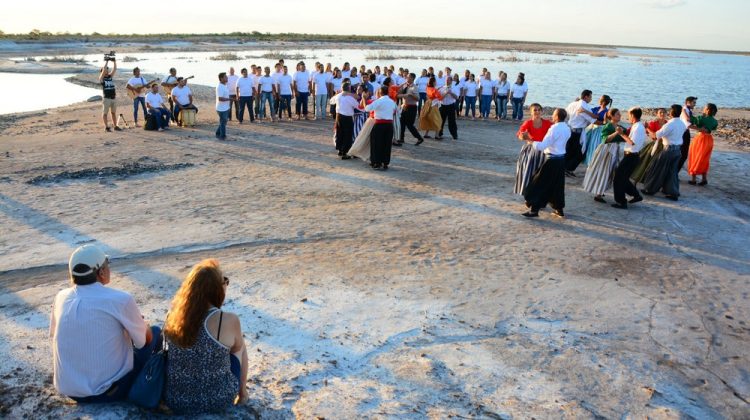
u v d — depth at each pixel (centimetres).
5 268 658
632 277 679
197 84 3209
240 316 549
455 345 509
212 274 359
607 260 732
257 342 502
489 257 729
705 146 1127
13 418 376
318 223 851
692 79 5266
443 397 427
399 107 1504
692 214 952
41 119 1878
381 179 1131
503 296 614
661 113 1054
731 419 418
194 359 359
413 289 625
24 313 543
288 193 1012
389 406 412
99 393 376
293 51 7431
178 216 866
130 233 784
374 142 1192
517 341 520
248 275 648
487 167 1263
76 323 364
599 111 1166
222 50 7262
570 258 734
